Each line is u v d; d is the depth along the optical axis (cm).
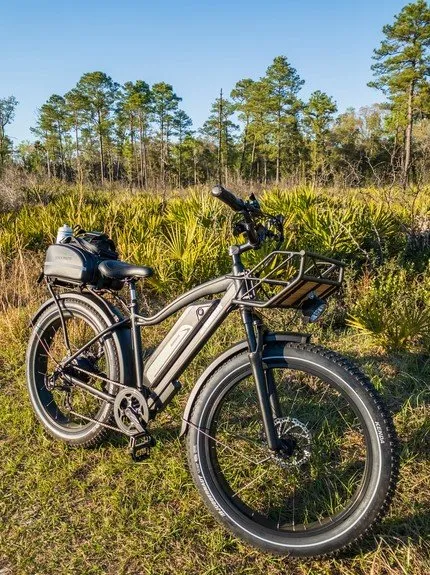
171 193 1193
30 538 252
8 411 353
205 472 239
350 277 527
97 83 8044
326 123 5691
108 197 1077
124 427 274
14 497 278
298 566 232
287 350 231
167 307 267
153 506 268
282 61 6544
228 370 237
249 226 237
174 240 595
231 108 7281
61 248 305
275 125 6681
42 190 1089
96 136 8194
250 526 236
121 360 288
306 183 913
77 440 308
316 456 289
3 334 456
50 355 326
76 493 280
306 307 236
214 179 1314
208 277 555
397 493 271
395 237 630
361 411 218
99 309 301
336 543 222
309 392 357
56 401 352
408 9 4475
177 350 261
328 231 598
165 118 7925
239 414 333
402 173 772
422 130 845
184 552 241
